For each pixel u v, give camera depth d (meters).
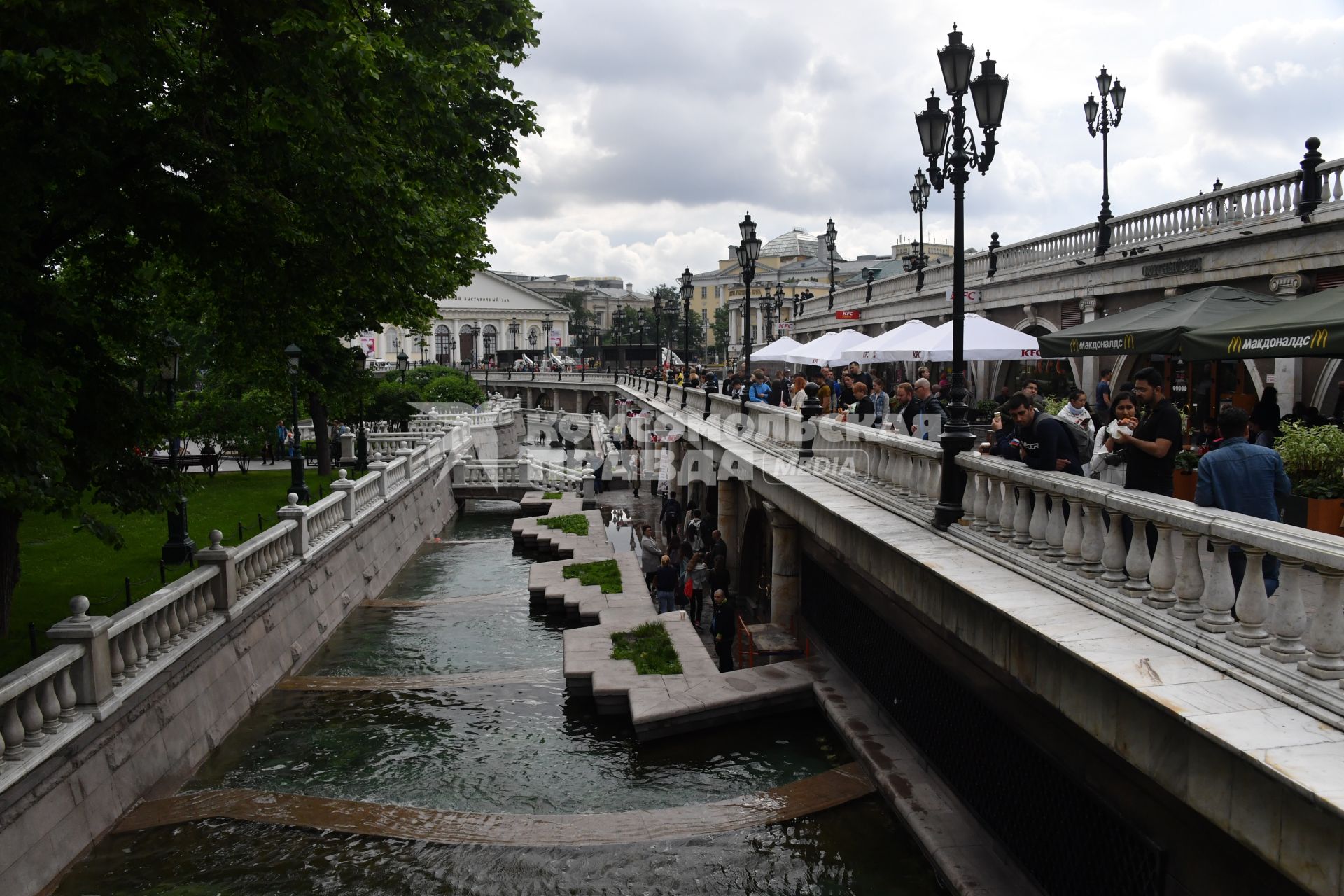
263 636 15.06
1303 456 9.52
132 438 11.59
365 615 20.77
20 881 8.09
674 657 15.80
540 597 21.72
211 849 9.97
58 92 8.91
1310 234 14.11
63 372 9.09
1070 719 6.35
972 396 22.70
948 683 10.51
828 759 12.85
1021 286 24.61
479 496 38.94
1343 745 4.38
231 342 16.02
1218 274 16.41
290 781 12.07
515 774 12.55
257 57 9.81
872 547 10.64
